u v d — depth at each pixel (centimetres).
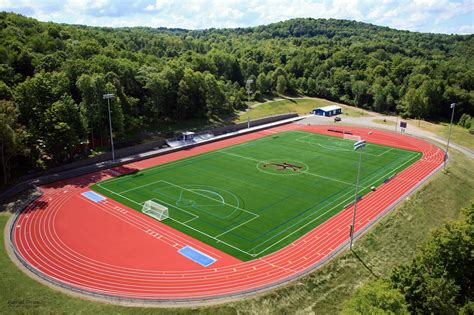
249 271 5038
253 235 5934
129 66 11956
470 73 16400
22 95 8325
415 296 4062
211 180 8181
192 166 9094
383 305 3453
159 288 4675
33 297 4381
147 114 11644
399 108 15350
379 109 16075
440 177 8400
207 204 6994
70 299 4412
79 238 5806
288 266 5159
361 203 7069
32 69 10588
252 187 7806
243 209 6806
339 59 19712
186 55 16562
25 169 8206
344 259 5306
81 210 6725
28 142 8069
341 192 7569
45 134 8281
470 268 4525
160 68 13412
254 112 14650
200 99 12850
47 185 7781
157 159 9619
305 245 5662
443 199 7544
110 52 13112
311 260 5297
